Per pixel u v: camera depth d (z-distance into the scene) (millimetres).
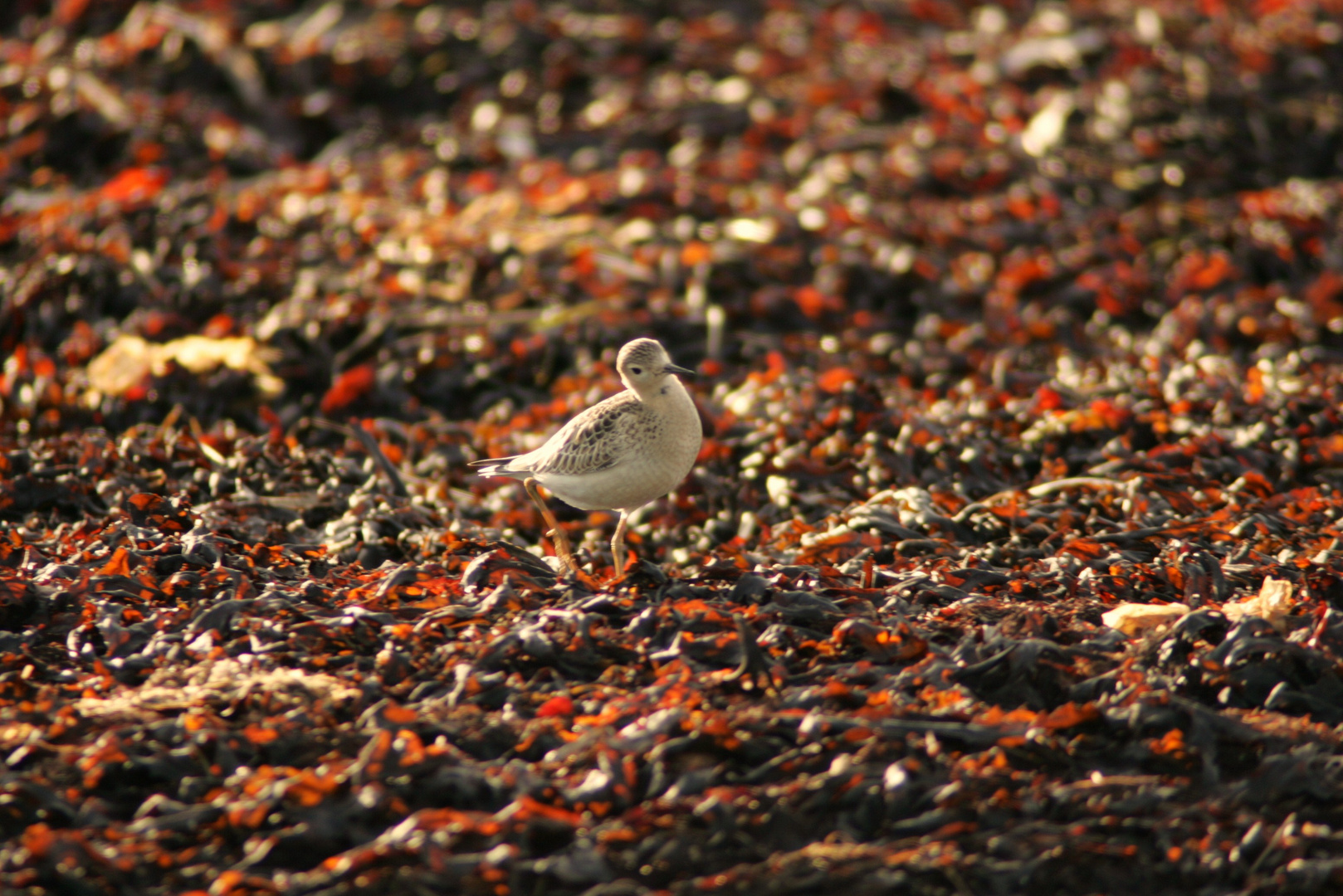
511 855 5230
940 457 11328
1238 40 23016
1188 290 16609
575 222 17594
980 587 8273
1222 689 6582
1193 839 5504
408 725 6180
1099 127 20781
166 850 5375
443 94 22188
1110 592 8070
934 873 5270
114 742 5918
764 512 11000
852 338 15594
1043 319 15891
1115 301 16469
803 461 11453
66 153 19703
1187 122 20688
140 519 9742
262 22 23234
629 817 5488
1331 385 12711
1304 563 8141
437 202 18625
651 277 16297
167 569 8500
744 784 5801
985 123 21078
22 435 13078
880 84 22047
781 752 6027
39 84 20547
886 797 5656
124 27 22703
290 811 5516
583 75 22500
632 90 21953
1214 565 8117
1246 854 5410
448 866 5172
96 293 15664
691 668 6805
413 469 12453
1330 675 6598
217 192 18156
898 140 20453
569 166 20266
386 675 6828
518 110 21750
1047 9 24484
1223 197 19172
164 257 16344
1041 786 5816
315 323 15047
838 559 9180
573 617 7191
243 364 14273
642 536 10844
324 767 5816
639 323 15484
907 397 13344
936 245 17688
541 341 15055
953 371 14867
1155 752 6047
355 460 12219
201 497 11141
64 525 9945
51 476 10742
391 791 5648
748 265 16625
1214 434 11289
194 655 7090
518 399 14492
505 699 6578
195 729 6109
